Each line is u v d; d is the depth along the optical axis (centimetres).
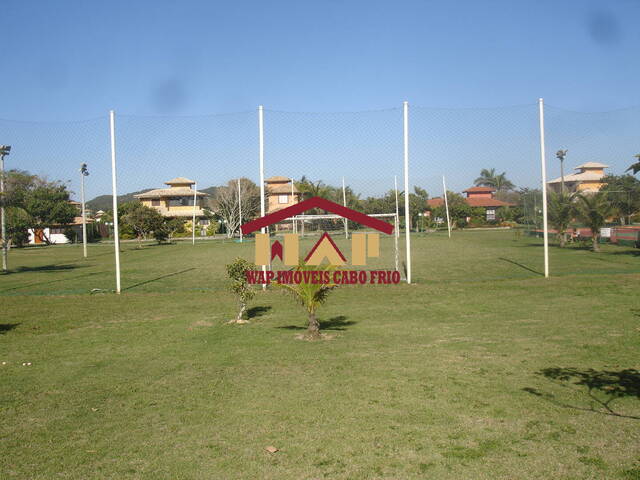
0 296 1508
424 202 6134
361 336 882
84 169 2703
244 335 917
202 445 452
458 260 2347
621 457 409
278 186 3666
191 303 1314
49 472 407
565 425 473
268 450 437
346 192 3122
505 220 6888
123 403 566
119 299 1413
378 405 538
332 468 404
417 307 1166
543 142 1578
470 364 682
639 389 562
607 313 1005
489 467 399
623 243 3005
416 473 393
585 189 3169
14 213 2580
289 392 589
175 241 5362
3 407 560
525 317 999
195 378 654
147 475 399
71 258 3234
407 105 1501
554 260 2214
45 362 754
